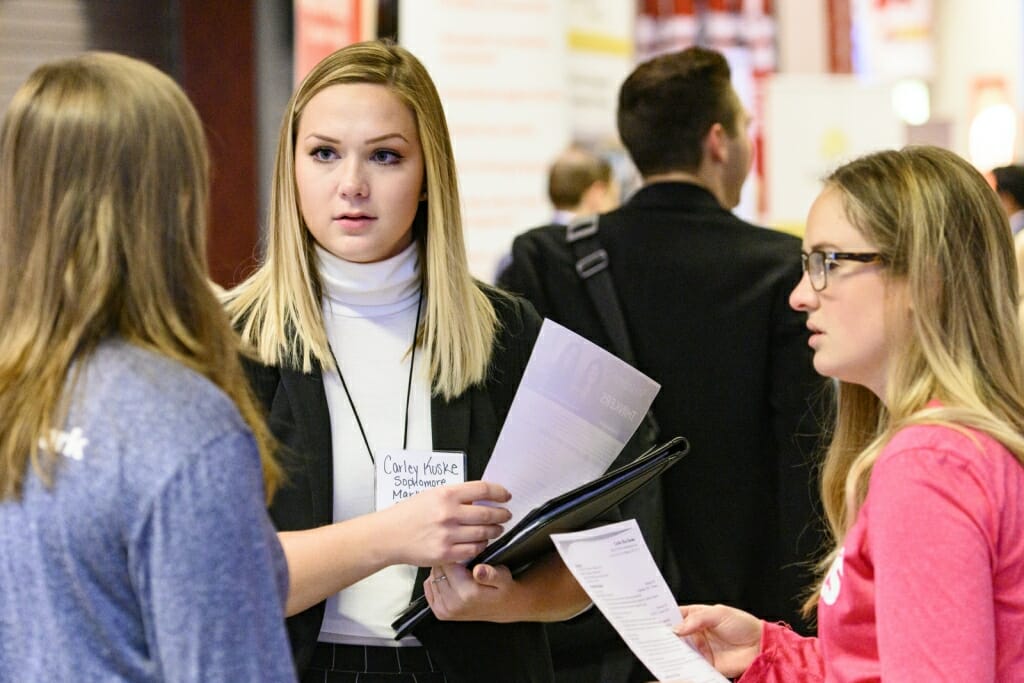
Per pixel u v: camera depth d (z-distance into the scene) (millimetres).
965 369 2324
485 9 7848
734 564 3975
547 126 8164
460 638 2721
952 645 2074
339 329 2830
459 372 2799
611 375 2736
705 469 3969
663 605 2676
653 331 4004
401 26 7574
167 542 1726
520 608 2678
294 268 2787
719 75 4141
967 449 2191
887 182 2426
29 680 1781
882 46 12609
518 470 2705
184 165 1896
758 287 3957
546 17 8102
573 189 7652
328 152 2740
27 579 1790
